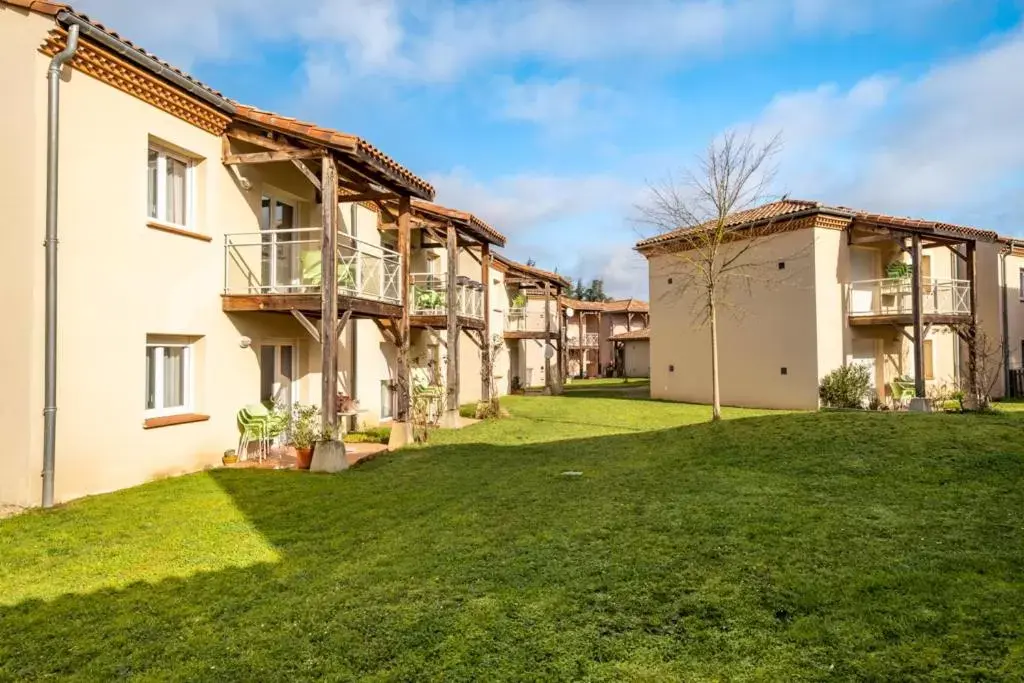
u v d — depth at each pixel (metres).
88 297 7.66
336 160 9.95
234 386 10.20
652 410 19.53
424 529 5.97
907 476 6.93
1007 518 5.36
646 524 5.73
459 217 15.91
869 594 3.92
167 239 8.89
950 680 2.91
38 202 7.08
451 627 3.78
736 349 21.11
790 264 19.39
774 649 3.31
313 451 9.51
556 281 30.27
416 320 16.06
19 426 7.00
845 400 18.14
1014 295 23.34
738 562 4.61
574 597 4.14
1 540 5.84
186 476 8.84
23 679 3.38
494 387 18.55
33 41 7.09
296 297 9.74
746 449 9.14
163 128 8.83
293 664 3.44
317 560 5.19
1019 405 19.14
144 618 4.12
